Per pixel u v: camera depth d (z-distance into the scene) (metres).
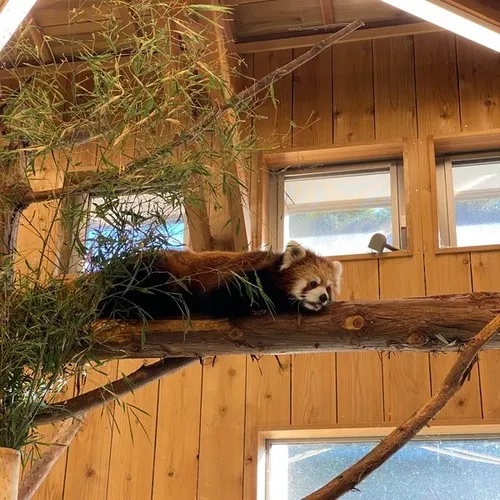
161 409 3.99
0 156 2.12
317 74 4.64
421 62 4.54
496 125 4.29
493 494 3.59
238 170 3.46
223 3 4.45
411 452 3.73
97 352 2.15
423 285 3.98
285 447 3.92
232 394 3.96
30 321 1.89
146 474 3.87
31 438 1.88
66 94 2.76
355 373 3.87
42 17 4.30
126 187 1.97
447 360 3.80
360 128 4.45
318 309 2.32
